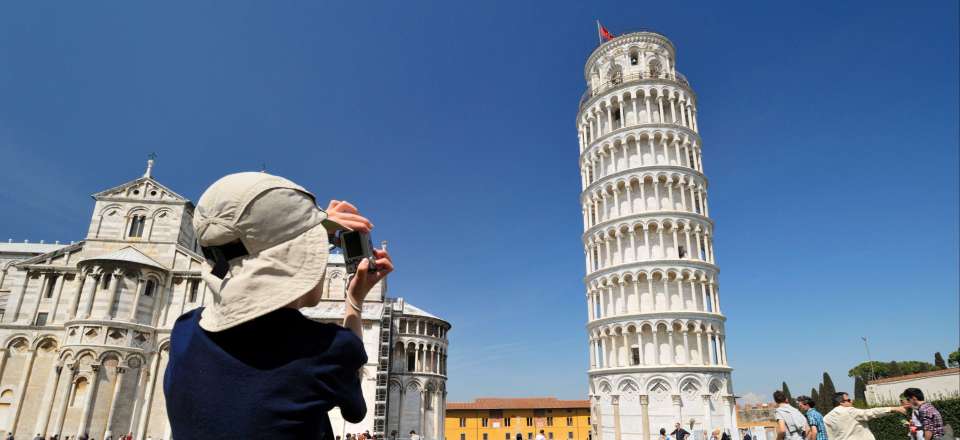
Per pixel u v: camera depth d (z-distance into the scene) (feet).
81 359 184.75
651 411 190.80
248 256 6.21
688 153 230.89
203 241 6.33
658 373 192.03
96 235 216.95
